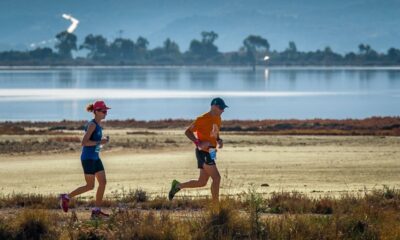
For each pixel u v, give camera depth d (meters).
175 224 34.59
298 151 104.81
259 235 33.75
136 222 35.25
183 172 78.88
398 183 67.94
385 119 185.25
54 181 72.00
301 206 44.25
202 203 45.94
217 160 91.75
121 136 130.25
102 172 40.09
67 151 106.19
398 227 35.25
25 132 143.38
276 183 67.94
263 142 121.00
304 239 33.50
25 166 86.69
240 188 62.91
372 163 87.50
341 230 35.06
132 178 73.50
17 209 46.06
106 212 43.66
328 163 87.69
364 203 44.50
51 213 40.38
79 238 33.59
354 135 140.12
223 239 32.88
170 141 119.94
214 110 40.22
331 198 50.22
